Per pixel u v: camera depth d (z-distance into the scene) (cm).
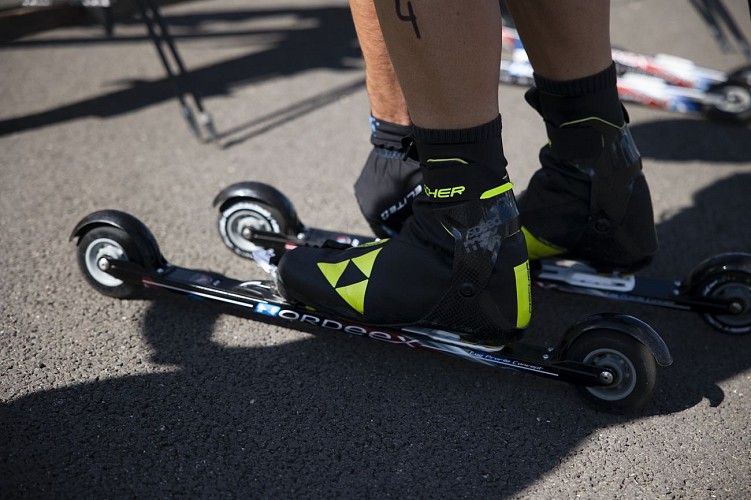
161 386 184
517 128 360
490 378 192
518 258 164
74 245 250
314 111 377
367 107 383
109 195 287
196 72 429
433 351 187
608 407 179
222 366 193
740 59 464
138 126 355
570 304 227
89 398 179
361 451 166
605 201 185
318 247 195
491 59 142
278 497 153
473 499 155
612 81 173
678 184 311
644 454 168
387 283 174
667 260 254
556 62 169
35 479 154
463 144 150
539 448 169
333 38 490
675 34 507
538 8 162
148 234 212
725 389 192
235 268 240
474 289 163
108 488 153
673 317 223
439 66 139
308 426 173
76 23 380
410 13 134
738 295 204
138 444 165
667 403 185
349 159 326
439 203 160
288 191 296
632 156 183
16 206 275
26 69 425
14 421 170
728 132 369
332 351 200
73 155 321
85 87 403
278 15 541
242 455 164
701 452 169
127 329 206
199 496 152
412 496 155
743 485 160
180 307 217
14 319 209
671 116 388
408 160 198
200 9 555
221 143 338
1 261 238
